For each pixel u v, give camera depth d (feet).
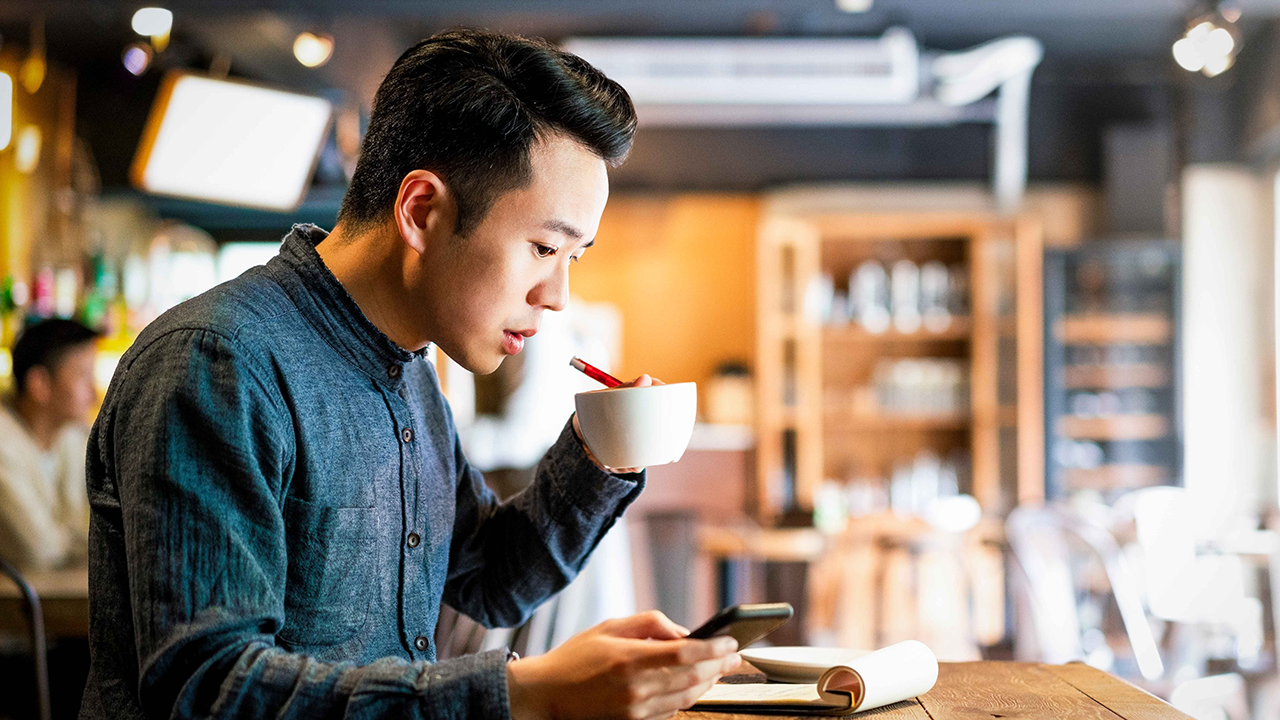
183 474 3.19
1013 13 16.84
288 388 3.52
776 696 3.77
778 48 17.25
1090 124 21.50
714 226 22.59
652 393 3.87
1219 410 20.65
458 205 3.54
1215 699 13.42
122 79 17.69
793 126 21.58
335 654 3.64
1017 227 21.04
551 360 13.24
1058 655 15.64
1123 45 20.39
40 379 10.80
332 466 3.63
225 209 16.01
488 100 3.47
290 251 3.79
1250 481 20.35
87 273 16.57
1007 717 3.60
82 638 9.95
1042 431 20.84
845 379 22.54
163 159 12.85
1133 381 21.02
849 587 19.53
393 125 3.65
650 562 15.62
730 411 21.59
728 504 19.33
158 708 3.05
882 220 21.27
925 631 19.34
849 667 3.64
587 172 3.59
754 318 22.47
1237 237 20.68
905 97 18.06
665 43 17.29
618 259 22.58
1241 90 20.31
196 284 15.39
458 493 4.58
